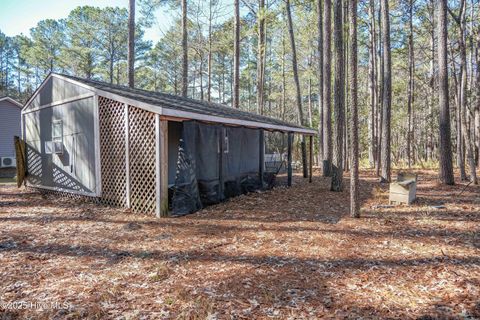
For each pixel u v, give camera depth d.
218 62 30.39
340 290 2.99
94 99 7.42
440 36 9.62
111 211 6.68
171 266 3.62
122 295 2.91
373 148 17.92
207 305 2.70
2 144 15.04
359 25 17.94
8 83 35.84
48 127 9.07
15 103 15.45
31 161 9.95
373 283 3.13
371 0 16.25
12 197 8.57
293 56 15.52
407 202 7.06
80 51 26.08
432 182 10.58
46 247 4.32
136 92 8.34
